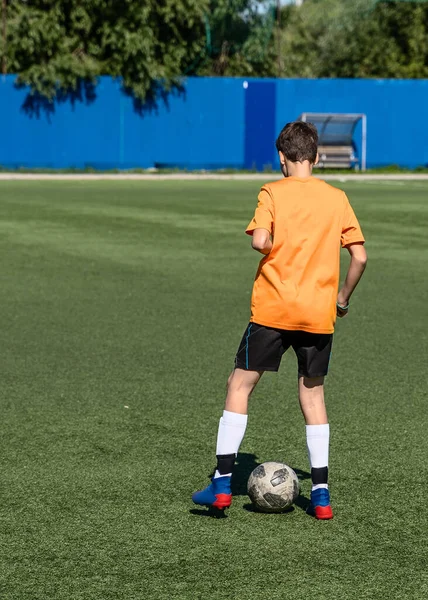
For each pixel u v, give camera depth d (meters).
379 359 11.03
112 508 6.34
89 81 55.38
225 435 6.17
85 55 56.22
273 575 5.34
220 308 14.25
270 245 6.04
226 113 56.75
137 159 56.44
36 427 8.21
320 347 6.14
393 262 19.70
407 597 5.08
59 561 5.50
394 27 73.69
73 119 55.50
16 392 9.40
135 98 56.09
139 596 5.07
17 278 17.17
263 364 6.13
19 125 54.91
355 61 74.00
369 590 5.16
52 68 54.03
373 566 5.46
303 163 6.24
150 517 6.19
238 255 20.53
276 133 57.16
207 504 6.22
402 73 72.44
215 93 56.50
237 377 6.25
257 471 6.31
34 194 38.97
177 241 23.03
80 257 20.06
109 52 57.09
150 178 51.56
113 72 56.19
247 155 57.16
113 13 56.19
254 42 62.94
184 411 8.73
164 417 8.52
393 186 45.31
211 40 61.28
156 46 57.81
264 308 6.08
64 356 11.03
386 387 9.74
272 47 67.62
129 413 8.66
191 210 31.50
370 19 73.56
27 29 54.59
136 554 5.61
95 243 22.56
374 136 57.84
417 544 5.78
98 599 5.04
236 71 65.06
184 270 18.25
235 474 7.07
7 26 55.00
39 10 55.47
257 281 6.18
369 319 13.59
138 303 14.66
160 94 56.28
